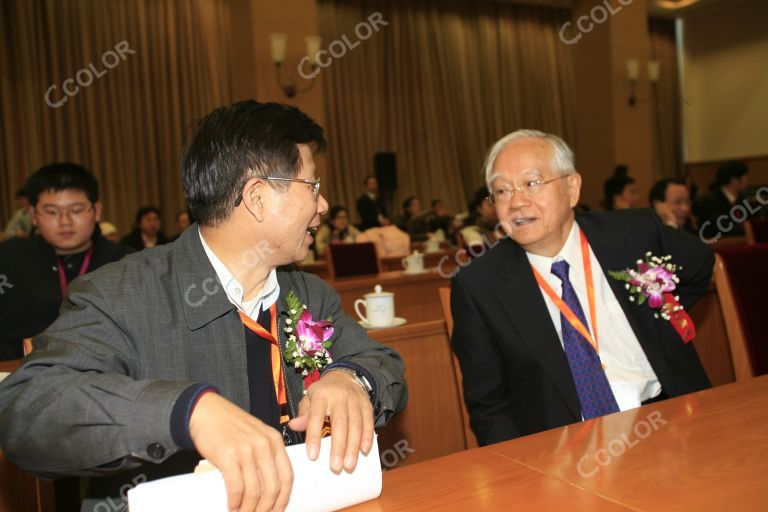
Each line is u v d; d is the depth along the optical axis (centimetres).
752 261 164
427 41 1066
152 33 862
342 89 1005
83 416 72
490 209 400
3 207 784
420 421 177
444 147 1084
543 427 141
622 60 911
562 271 152
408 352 178
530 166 150
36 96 796
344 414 78
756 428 90
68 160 818
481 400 149
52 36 802
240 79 715
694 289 165
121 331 90
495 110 1116
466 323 152
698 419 96
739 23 1152
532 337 145
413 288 390
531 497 73
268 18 690
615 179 461
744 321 157
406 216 958
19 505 111
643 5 921
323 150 104
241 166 95
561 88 1173
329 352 114
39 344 85
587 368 144
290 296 106
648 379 148
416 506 73
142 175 856
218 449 67
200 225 101
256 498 66
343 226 775
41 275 225
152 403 71
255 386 100
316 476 71
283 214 97
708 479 75
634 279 149
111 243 239
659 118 1233
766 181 1135
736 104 1171
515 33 1134
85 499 95
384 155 1012
